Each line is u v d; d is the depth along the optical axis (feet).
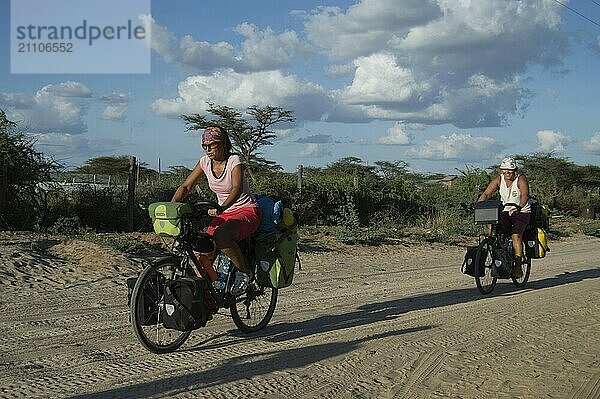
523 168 167.84
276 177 70.03
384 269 44.70
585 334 25.63
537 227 37.58
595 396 18.57
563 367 21.21
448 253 55.93
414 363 21.13
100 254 38.99
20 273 34.06
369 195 73.36
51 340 22.41
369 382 19.16
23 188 48.11
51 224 47.78
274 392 17.88
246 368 19.83
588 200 120.47
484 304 31.63
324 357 21.38
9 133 47.32
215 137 21.70
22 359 20.06
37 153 48.29
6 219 46.65
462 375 20.11
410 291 35.40
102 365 19.60
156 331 22.21
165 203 20.42
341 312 28.96
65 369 19.13
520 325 26.86
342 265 45.65
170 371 19.20
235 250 21.65
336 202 68.90
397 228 65.92
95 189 51.96
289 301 31.19
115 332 23.70
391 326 26.21
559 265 49.19
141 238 44.98
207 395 17.33
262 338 23.59
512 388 19.03
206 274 21.48
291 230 23.95
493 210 34.42
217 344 22.48
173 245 21.12
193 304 20.22
